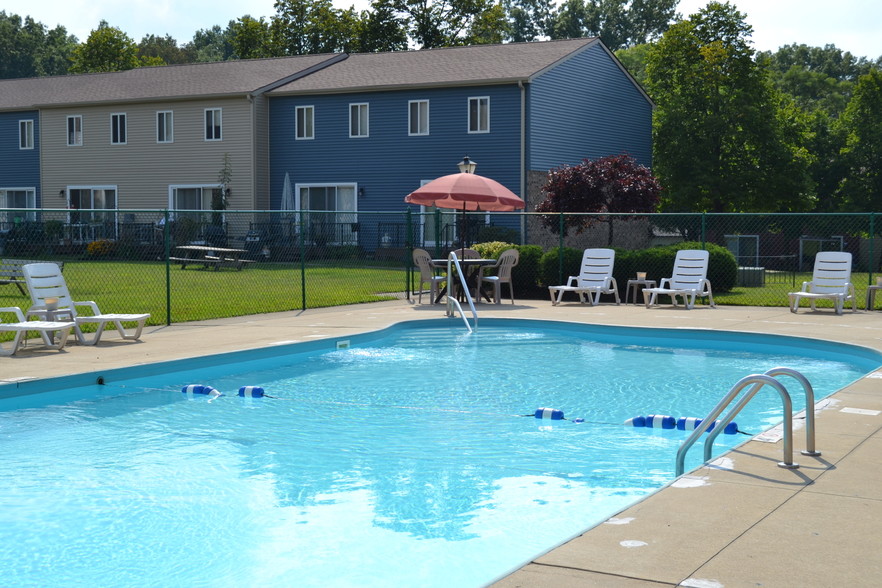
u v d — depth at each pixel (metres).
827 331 12.55
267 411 8.19
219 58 113.81
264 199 32.47
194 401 8.67
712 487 4.71
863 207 42.06
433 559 4.52
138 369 9.40
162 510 5.33
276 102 32.16
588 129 31.30
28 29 104.94
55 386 8.61
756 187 35.34
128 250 31.64
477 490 5.73
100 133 34.53
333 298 18.16
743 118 34.72
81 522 5.11
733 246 29.19
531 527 5.01
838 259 15.66
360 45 48.66
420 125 30.03
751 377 5.27
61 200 35.38
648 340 13.04
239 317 14.68
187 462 6.42
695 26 36.19
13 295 19.23
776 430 6.14
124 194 34.28
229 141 32.25
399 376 10.06
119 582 4.24
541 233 28.66
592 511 5.29
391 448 6.83
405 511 5.30
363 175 31.06
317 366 10.78
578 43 30.81
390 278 23.53
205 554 4.61
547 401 8.66
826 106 68.31
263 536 4.88
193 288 20.56
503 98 28.61
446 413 8.09
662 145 36.38
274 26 50.56
